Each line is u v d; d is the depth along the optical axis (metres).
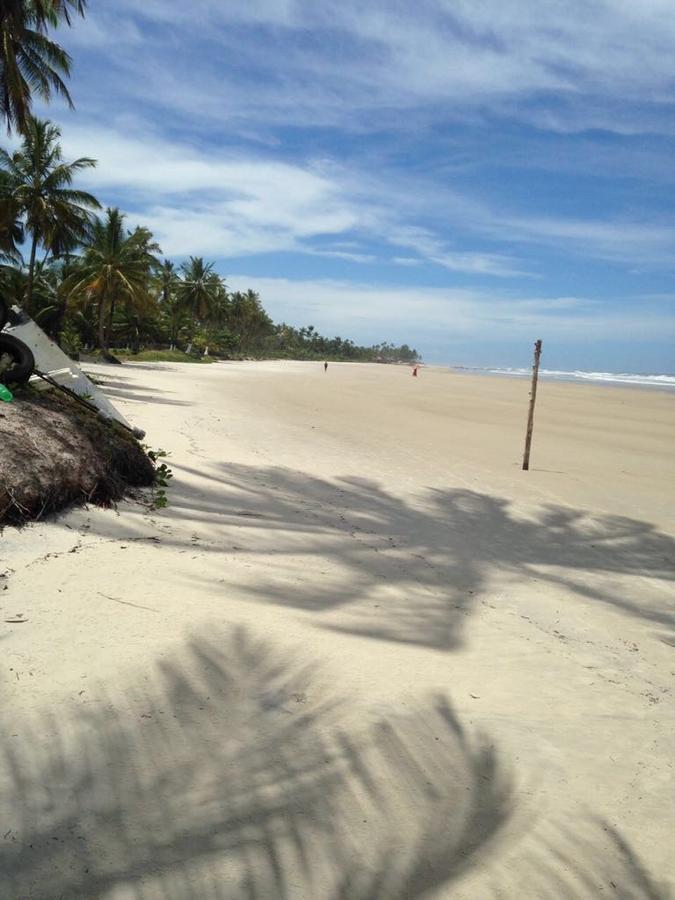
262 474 10.55
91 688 3.51
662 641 5.71
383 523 8.58
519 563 7.54
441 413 28.08
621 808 3.14
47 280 54.44
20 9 18.12
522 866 2.68
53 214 37.03
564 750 3.58
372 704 3.76
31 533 5.39
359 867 2.57
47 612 4.27
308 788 2.99
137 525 6.40
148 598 4.73
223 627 4.45
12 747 2.96
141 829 2.63
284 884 2.45
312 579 5.89
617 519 10.17
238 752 3.19
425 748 3.41
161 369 50.41
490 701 4.05
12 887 2.27
